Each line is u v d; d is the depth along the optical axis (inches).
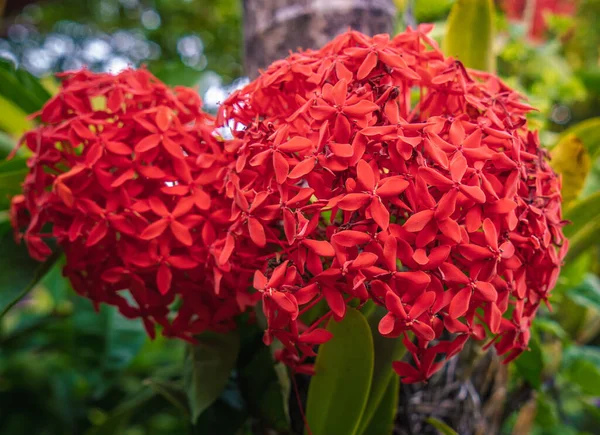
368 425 15.7
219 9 56.2
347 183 12.6
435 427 16.4
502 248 12.6
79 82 15.5
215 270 13.6
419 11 27.5
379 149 12.9
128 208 14.2
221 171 14.2
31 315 27.2
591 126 18.4
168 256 14.2
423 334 12.3
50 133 14.9
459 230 12.3
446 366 16.5
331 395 14.7
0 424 25.3
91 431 19.7
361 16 19.4
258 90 14.7
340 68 13.6
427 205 12.5
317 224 12.9
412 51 14.8
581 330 23.0
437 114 14.6
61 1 63.2
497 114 14.1
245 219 13.0
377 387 14.9
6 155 20.9
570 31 33.4
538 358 16.9
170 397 17.8
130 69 16.1
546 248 13.4
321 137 12.8
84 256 15.1
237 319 17.2
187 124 16.0
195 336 16.8
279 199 13.2
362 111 12.8
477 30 18.3
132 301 20.3
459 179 12.4
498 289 13.0
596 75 25.5
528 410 20.6
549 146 20.7
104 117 15.2
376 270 12.4
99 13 65.1
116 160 14.4
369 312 15.1
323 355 14.6
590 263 24.6
